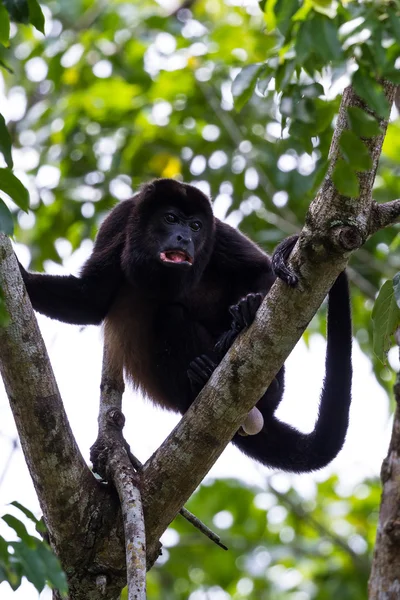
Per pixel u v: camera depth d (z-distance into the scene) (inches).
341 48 249.1
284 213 533.6
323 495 615.2
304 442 358.0
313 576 559.8
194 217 380.5
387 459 254.1
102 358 350.6
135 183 554.3
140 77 569.9
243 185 535.8
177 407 386.6
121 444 304.7
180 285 374.3
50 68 575.2
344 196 249.6
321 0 253.6
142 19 581.9
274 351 266.7
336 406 341.4
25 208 205.3
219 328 395.5
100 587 287.3
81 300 359.9
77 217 547.5
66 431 276.4
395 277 260.4
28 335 262.2
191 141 555.5
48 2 605.9
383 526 245.6
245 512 592.1
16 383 265.9
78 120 560.4
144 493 284.8
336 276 258.5
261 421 322.7
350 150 235.3
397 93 343.6
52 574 204.7
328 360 335.9
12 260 258.8
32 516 211.8
